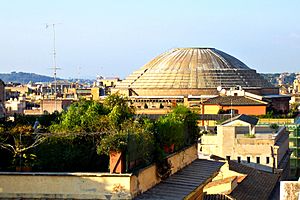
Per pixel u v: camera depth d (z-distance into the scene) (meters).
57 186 28.78
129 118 34.25
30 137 31.92
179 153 38.12
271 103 198.88
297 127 133.62
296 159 132.50
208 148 100.31
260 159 99.31
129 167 29.53
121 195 28.44
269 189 81.69
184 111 42.06
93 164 31.09
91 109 34.16
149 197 30.16
